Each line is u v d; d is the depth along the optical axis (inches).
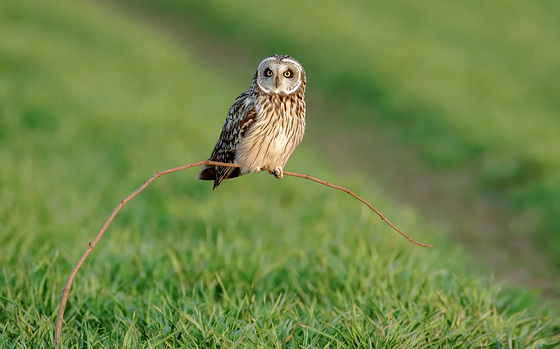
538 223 740.7
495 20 2175.2
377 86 1395.2
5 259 450.3
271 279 444.1
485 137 1040.8
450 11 2284.7
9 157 789.9
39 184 691.4
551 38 1956.2
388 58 1596.9
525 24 2126.0
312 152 1031.0
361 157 1087.6
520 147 964.0
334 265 461.1
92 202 668.7
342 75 1493.6
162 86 1316.4
